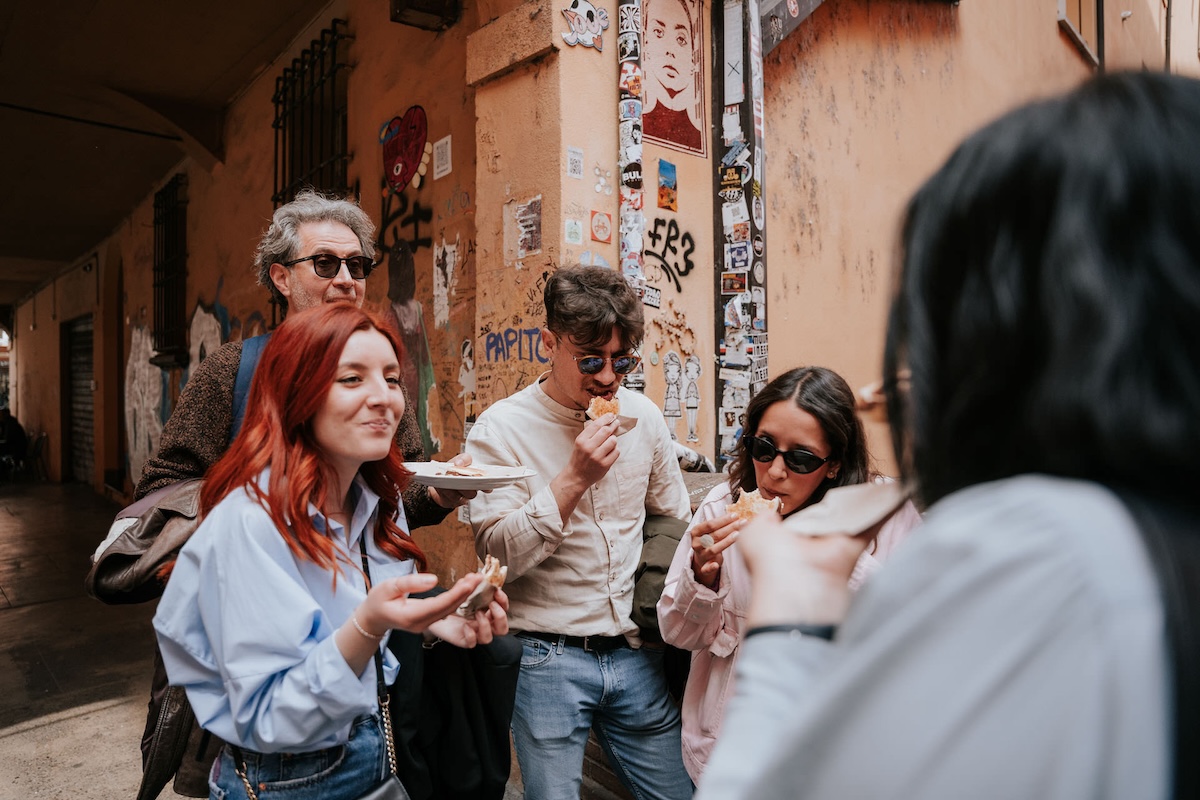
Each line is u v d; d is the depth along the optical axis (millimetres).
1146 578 426
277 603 1205
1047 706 419
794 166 4473
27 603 5871
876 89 5176
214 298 7805
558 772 1908
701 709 1730
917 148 5578
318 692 1150
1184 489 462
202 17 5648
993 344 512
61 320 14695
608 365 1878
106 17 5594
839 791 468
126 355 11367
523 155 3127
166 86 6898
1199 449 436
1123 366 446
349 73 5242
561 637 1945
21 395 18719
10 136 7781
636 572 2045
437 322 4273
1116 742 404
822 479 1742
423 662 1564
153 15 5594
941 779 432
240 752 1299
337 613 1346
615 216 3160
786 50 4410
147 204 10023
